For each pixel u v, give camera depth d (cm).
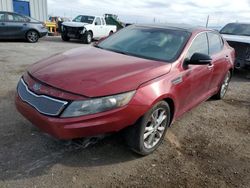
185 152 390
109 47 450
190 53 428
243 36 966
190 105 456
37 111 309
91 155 356
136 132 334
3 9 1858
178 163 361
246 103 632
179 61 396
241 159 388
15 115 448
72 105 292
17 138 380
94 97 295
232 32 1025
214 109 572
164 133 387
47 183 301
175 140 421
